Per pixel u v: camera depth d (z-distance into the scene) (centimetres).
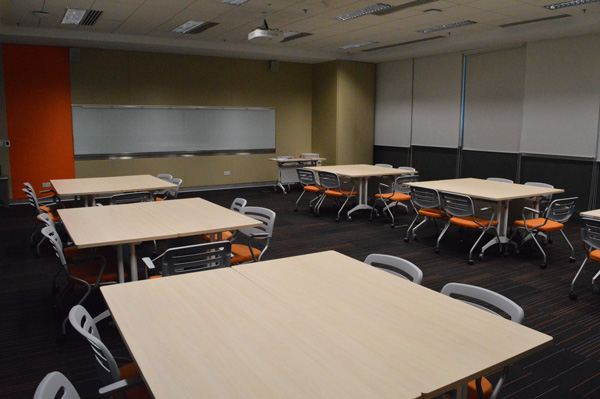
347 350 157
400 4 633
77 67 895
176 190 641
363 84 1132
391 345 161
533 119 819
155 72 971
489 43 843
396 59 1077
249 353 155
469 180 662
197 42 913
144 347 160
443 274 480
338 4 633
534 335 169
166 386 136
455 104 964
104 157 940
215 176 1067
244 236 636
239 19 730
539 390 274
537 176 824
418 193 575
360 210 799
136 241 314
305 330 173
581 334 346
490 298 208
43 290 434
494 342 164
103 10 669
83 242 304
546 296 420
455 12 675
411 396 130
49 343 332
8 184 850
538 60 802
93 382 281
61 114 892
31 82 861
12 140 858
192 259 298
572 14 679
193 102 1020
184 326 177
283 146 1152
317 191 769
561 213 498
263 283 226
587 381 284
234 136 1080
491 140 902
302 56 1038
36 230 593
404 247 584
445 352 156
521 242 571
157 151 991
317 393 131
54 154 895
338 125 1105
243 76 1073
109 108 933
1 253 556
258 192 1038
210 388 134
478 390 179
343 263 261
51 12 673
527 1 611
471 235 642
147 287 220
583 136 749
